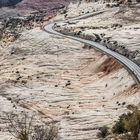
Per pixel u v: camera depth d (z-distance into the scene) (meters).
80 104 115.12
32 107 118.19
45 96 127.75
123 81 120.00
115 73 130.62
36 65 168.50
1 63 187.50
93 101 116.31
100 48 160.38
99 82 132.75
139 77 115.31
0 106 116.94
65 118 99.44
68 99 122.12
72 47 174.25
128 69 125.12
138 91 105.38
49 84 142.25
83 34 189.25
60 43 183.25
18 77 155.12
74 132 81.44
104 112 98.62
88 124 88.56
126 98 105.44
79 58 161.12
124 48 148.88
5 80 153.38
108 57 144.75
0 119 99.12
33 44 196.00
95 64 148.25
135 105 94.62
